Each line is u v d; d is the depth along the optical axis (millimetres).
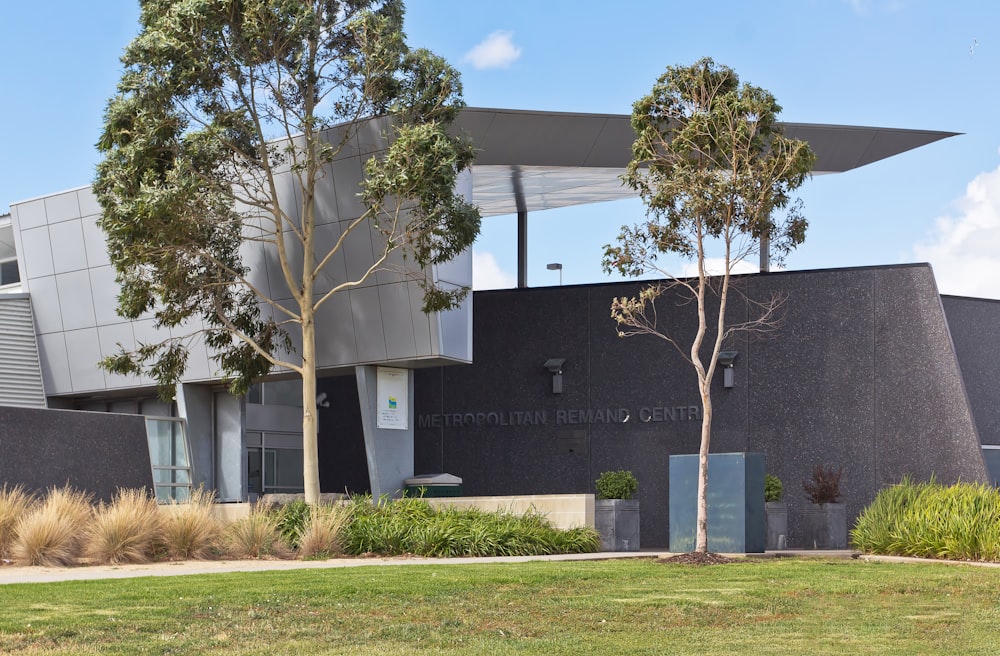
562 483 32406
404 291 28359
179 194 24766
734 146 21172
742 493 22266
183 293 27047
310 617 12367
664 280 31906
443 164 24750
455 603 13648
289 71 25719
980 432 32250
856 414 29797
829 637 11766
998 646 11203
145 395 34312
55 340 34188
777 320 30766
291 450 35719
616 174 29984
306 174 29000
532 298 33344
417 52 26125
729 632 12047
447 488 29344
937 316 29328
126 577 15586
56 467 25781
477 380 33625
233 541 20156
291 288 27031
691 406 31344
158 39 24891
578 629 12156
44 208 33906
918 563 20203
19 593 13500
